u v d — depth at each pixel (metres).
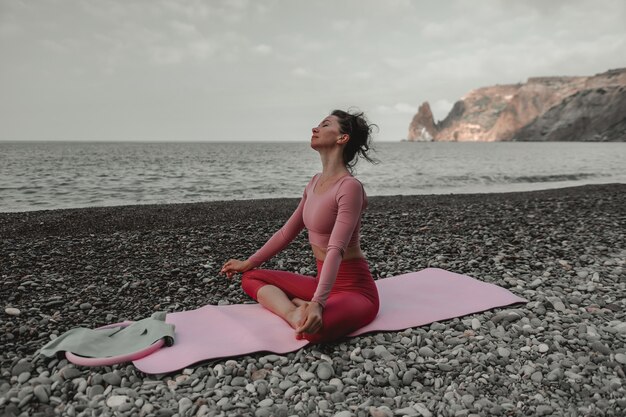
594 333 3.96
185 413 2.77
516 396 3.04
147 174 28.69
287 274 4.29
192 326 4.00
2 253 6.91
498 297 4.78
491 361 3.50
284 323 4.02
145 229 9.95
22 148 87.75
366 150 4.09
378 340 3.82
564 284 5.42
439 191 21.50
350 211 3.75
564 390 3.12
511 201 14.84
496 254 6.82
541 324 4.20
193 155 58.81
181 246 7.52
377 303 4.11
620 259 6.48
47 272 5.98
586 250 7.01
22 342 3.86
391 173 32.38
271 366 3.36
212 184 23.47
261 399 2.99
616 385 3.13
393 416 2.80
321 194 3.94
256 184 23.78
